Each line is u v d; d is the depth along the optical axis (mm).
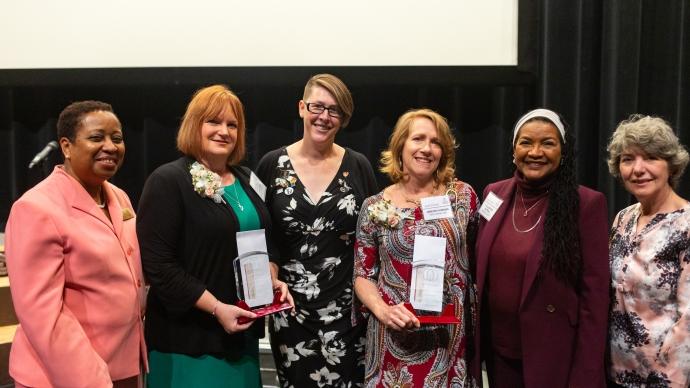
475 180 3594
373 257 2174
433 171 2146
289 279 2396
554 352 1892
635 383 1892
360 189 2424
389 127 3643
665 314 1833
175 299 1982
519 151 1941
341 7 3316
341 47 3338
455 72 3273
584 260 1881
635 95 3164
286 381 2430
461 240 2076
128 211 2033
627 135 1915
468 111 3570
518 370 1992
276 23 3363
